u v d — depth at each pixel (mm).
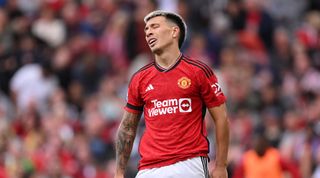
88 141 44000
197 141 23172
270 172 38844
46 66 51625
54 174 40594
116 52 54375
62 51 53094
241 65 52219
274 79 52812
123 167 23922
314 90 53062
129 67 53125
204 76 23188
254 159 39125
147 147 23328
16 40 53844
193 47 53781
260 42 56750
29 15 57125
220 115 23328
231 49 54281
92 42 54969
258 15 57438
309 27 59656
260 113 48719
